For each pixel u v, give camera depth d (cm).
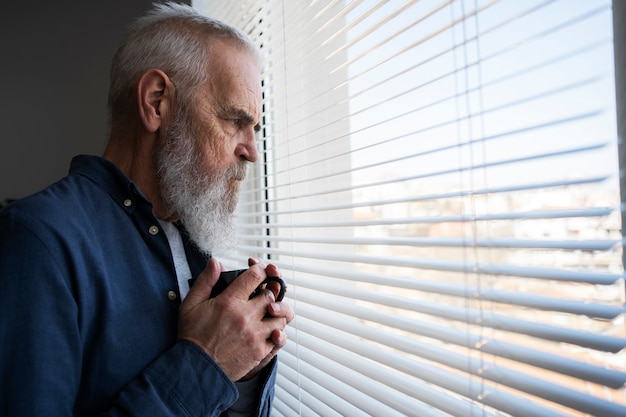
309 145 108
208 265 72
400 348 66
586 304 43
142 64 76
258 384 78
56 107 191
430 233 68
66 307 57
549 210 46
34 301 54
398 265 66
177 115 76
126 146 81
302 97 110
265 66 124
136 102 77
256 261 77
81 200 68
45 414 52
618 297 43
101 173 74
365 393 73
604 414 41
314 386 91
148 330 67
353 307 80
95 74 186
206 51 76
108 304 63
